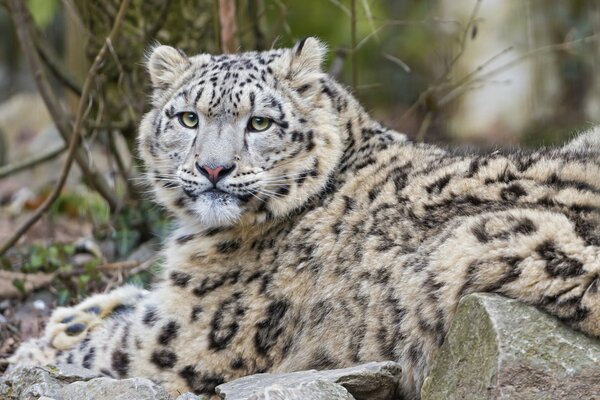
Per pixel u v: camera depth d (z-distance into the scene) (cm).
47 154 2775
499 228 1398
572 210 1409
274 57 1738
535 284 1352
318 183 1655
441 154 1689
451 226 1457
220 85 1670
